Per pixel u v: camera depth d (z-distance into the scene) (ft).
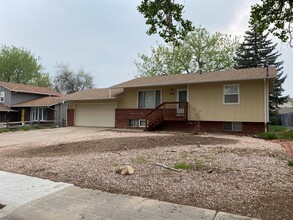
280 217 11.89
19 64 143.95
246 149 29.71
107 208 13.56
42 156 28.43
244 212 12.51
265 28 20.20
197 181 17.47
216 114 54.54
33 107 96.48
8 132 67.87
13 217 13.38
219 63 109.19
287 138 44.19
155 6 19.69
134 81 69.72
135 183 17.35
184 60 110.73
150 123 59.67
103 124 74.08
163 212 12.80
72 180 18.65
